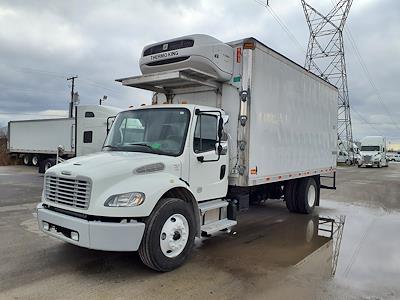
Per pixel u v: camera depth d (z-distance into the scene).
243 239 6.95
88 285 4.45
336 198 13.23
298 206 9.62
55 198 4.96
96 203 4.45
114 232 4.37
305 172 9.12
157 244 4.73
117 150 5.86
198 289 4.43
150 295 4.20
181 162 5.39
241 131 6.50
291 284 4.69
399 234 7.62
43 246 6.02
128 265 5.18
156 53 6.82
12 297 4.05
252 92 6.59
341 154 47.16
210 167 5.97
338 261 5.71
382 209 10.88
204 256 5.77
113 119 6.71
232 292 4.37
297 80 8.52
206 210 5.87
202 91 7.05
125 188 4.55
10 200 11.01
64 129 22.08
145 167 4.88
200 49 6.25
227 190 6.50
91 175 4.53
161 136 5.73
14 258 5.41
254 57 6.63
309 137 9.31
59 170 4.98
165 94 7.54
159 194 4.74
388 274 5.17
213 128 6.07
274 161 7.51
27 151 26.06
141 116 6.07
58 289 4.31
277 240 6.93
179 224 5.05
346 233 7.65
